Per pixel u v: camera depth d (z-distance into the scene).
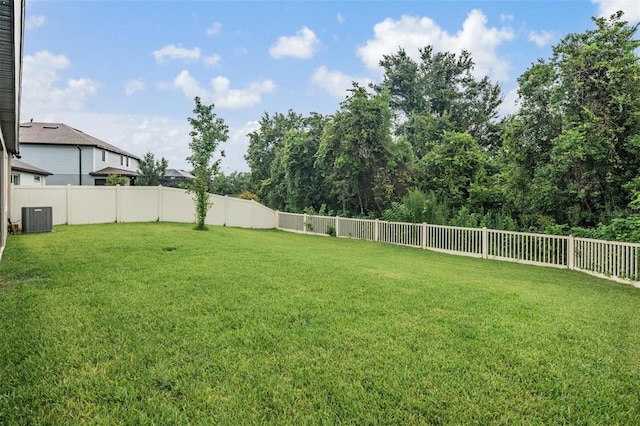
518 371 3.08
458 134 15.30
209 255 8.14
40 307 4.42
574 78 10.68
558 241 9.66
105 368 3.00
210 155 14.46
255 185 28.55
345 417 2.46
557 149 10.66
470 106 29.59
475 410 2.54
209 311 4.43
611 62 10.23
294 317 4.28
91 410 2.46
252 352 3.35
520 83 12.25
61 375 2.87
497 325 4.18
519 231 11.69
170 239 10.39
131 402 2.56
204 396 2.64
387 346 3.53
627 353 3.54
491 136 28.00
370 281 6.16
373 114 16.45
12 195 13.29
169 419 2.38
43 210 11.66
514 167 12.40
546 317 4.56
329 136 17.14
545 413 2.52
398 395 2.71
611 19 10.54
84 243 9.23
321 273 6.65
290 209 20.06
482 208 13.71
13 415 2.36
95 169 27.47
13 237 10.27
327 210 18.95
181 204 16.91
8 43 3.48
